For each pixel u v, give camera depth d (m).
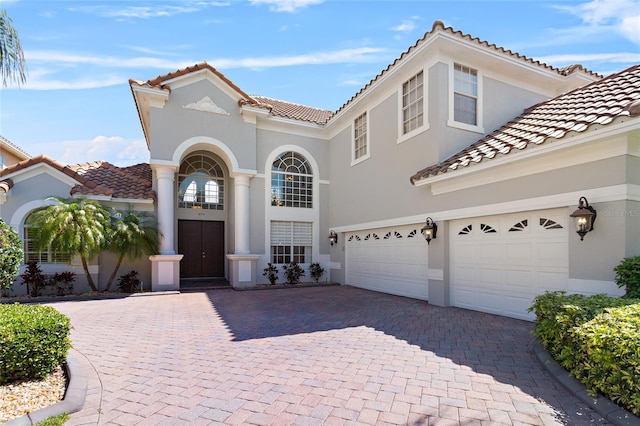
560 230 7.74
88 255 11.90
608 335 3.93
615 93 8.34
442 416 3.87
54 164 12.91
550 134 7.37
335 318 8.86
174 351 6.21
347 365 5.45
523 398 4.28
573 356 4.61
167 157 14.27
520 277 8.55
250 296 12.77
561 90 13.22
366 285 14.70
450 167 9.50
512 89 12.20
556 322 5.05
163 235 14.09
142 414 3.96
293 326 8.04
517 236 8.64
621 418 3.59
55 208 11.59
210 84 15.23
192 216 16.89
